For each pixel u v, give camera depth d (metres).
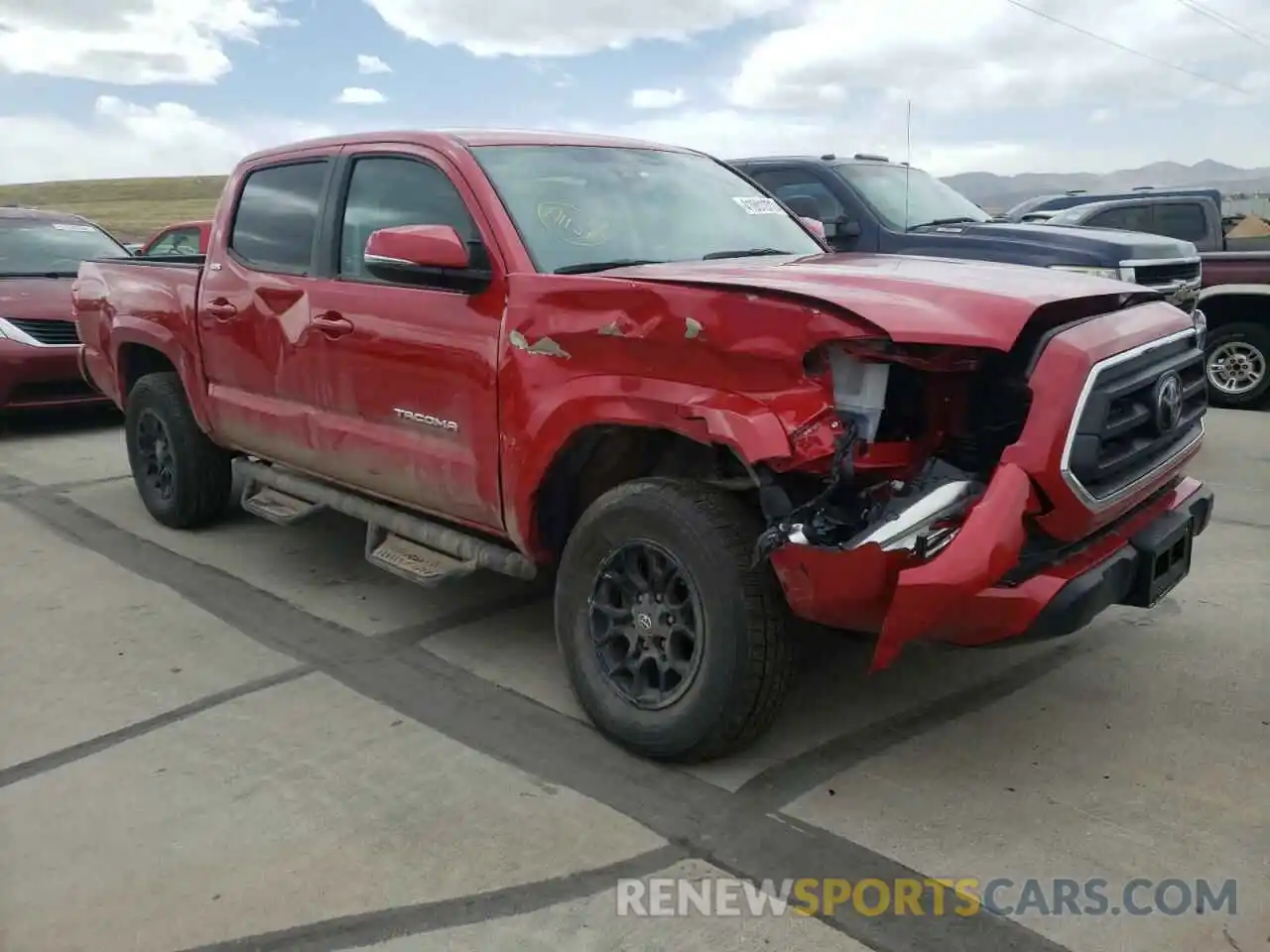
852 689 4.04
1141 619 4.66
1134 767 3.45
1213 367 10.13
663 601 3.46
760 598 3.22
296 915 2.80
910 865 2.96
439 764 3.57
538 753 3.64
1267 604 4.79
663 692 3.48
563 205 4.19
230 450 6.06
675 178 4.75
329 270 4.71
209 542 6.12
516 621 4.88
